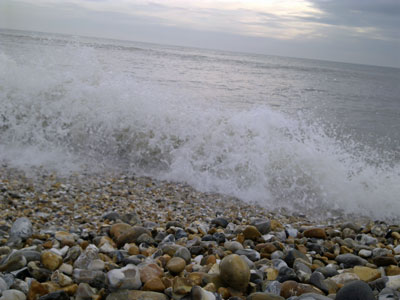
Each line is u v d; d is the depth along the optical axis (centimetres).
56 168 411
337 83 2416
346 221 366
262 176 421
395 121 1029
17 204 315
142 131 475
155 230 276
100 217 307
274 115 492
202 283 187
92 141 475
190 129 471
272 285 186
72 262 208
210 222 322
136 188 389
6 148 442
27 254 198
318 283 194
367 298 155
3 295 158
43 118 484
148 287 176
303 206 390
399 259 245
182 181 420
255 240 274
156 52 3362
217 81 1541
